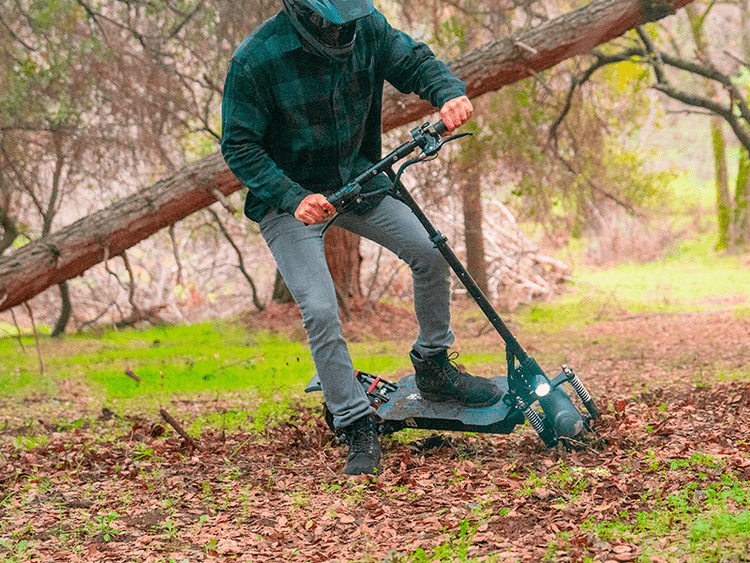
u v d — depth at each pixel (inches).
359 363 334.0
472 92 260.7
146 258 735.1
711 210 1104.8
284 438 171.2
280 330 511.8
